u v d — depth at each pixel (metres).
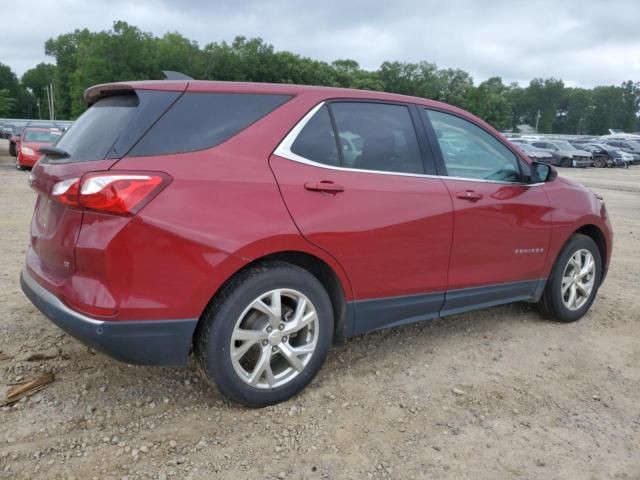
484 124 4.24
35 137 17.92
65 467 2.63
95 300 2.68
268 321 3.09
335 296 3.44
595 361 4.07
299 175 3.15
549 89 134.88
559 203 4.54
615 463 2.87
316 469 2.71
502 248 4.13
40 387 3.30
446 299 3.89
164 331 2.79
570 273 4.75
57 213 2.91
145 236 2.68
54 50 103.25
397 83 91.25
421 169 3.73
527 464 2.82
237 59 72.69
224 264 2.85
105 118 3.05
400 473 2.71
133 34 69.31
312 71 75.38
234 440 2.90
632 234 9.59
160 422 3.02
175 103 2.97
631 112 143.12
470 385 3.61
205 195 2.82
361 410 3.24
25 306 4.55
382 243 3.42
